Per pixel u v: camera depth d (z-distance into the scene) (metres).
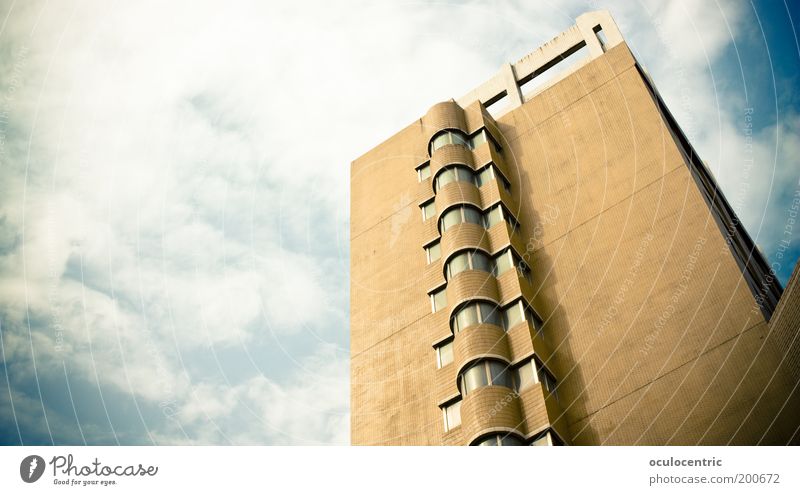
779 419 22.66
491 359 28.83
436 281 34.47
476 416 27.06
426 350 32.78
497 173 37.44
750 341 24.91
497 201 35.47
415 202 40.34
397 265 38.16
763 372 23.92
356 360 35.47
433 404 30.53
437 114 41.38
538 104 40.41
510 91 43.44
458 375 29.31
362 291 38.53
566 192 35.12
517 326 29.86
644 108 35.47
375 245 40.50
